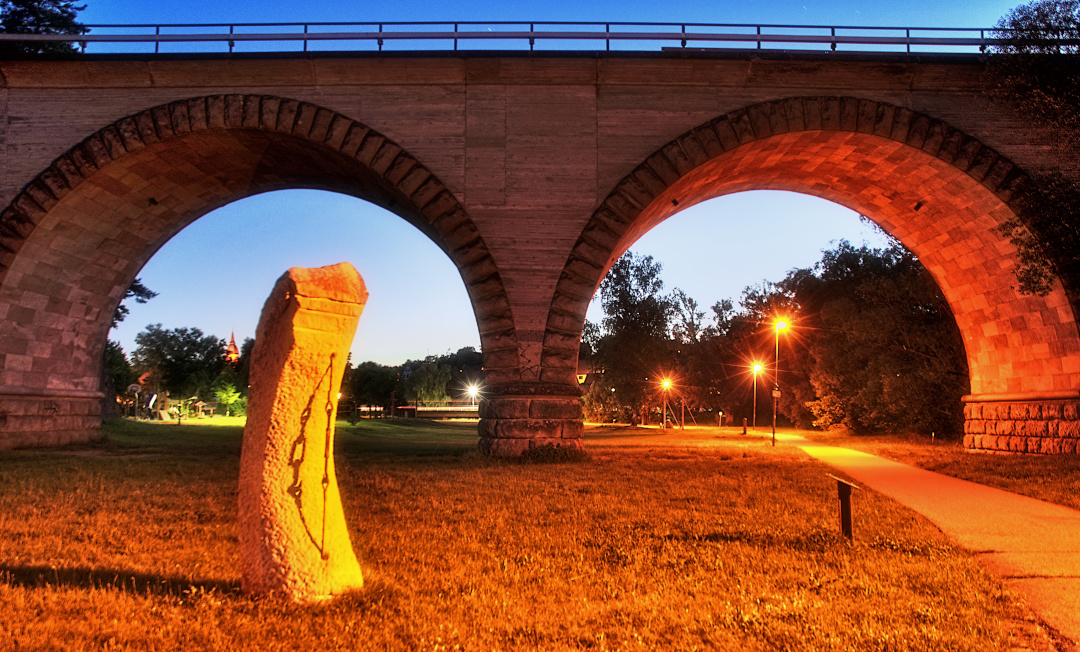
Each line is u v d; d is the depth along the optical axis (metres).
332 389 6.88
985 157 24.03
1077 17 22.70
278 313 6.68
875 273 52.94
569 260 23.56
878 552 9.54
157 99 24.34
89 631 5.71
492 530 10.67
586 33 23.92
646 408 65.38
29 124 24.30
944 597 7.44
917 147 24.22
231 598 6.59
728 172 26.91
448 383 109.75
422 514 12.04
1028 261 24.47
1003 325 28.05
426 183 23.91
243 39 23.86
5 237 23.92
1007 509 13.44
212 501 13.05
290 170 27.80
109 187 25.00
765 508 12.86
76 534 10.02
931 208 27.27
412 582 7.59
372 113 24.14
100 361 29.97
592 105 24.16
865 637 6.11
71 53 23.83
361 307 6.97
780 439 40.62
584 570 8.36
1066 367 25.16
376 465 20.48
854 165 26.77
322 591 6.62
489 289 23.50
